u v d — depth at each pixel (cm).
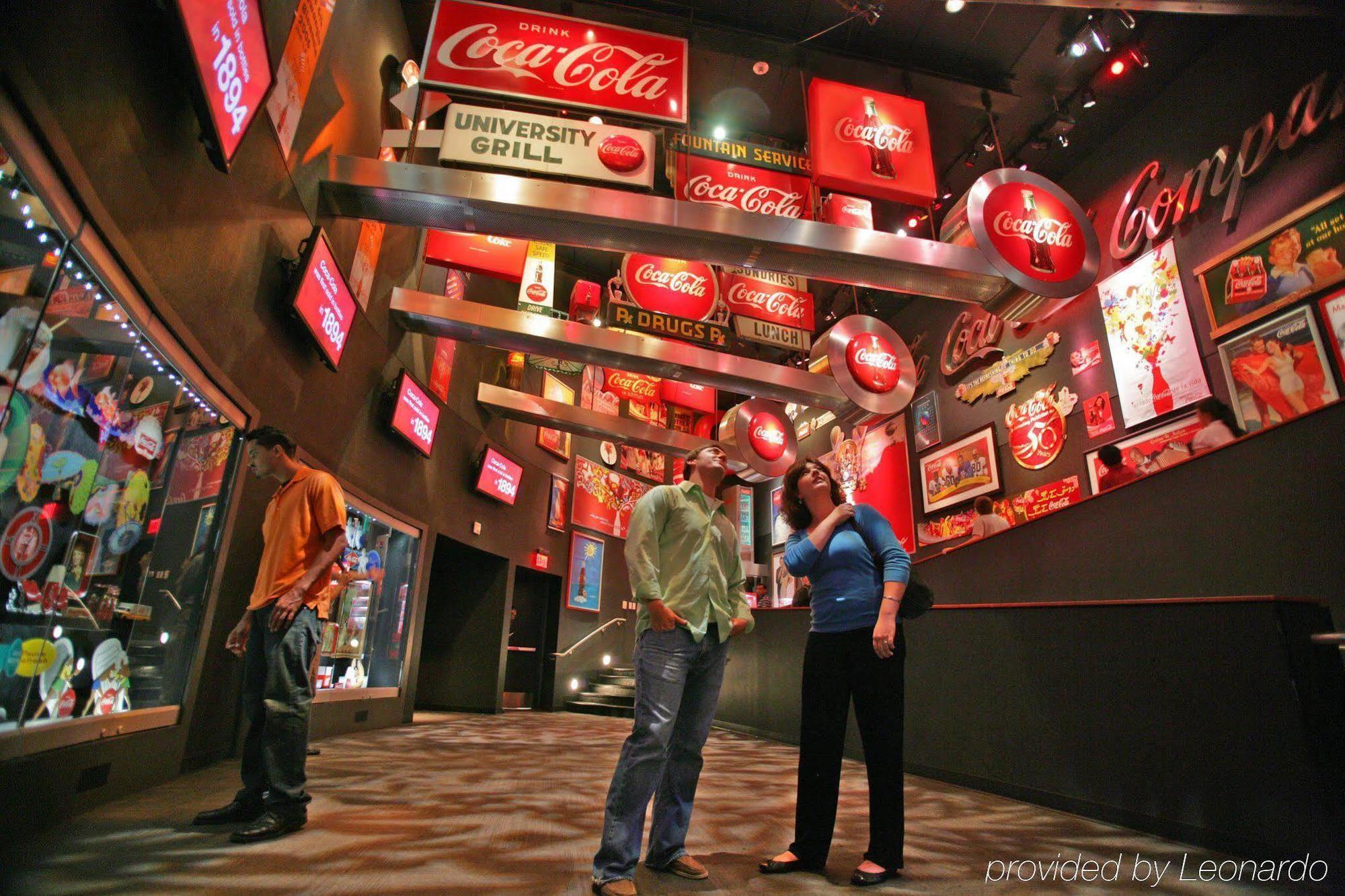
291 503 247
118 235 218
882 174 662
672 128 545
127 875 170
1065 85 759
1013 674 338
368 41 545
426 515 714
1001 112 795
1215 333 648
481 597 898
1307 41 601
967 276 564
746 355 1357
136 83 233
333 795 291
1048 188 543
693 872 186
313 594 236
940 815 285
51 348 201
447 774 360
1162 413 692
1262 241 614
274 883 168
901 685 204
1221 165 664
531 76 532
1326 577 293
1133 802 261
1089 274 525
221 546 352
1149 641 269
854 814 282
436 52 527
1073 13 683
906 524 1078
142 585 290
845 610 213
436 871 182
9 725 201
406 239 676
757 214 539
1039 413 854
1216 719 236
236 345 349
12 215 170
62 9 186
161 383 275
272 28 365
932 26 707
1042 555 470
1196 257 679
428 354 732
